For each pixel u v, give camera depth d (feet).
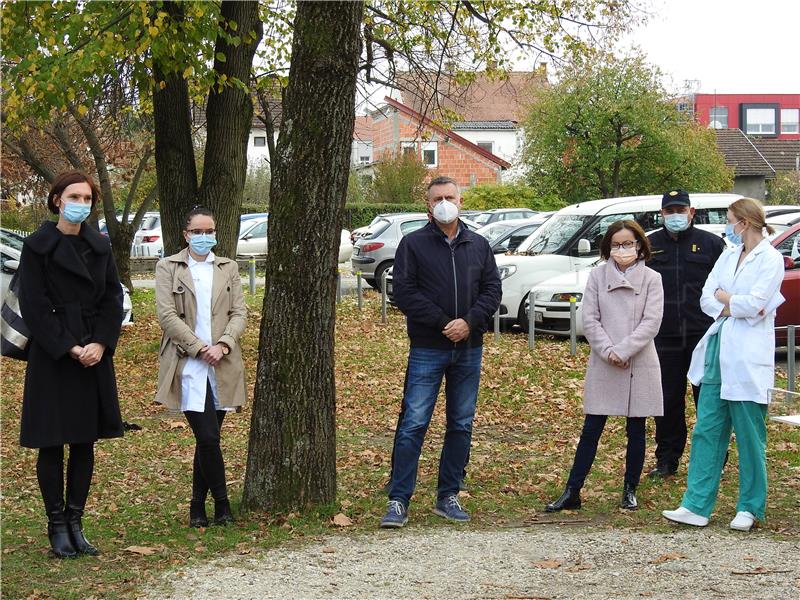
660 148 116.67
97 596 17.39
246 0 43.29
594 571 18.52
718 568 18.47
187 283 21.84
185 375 21.70
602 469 27.43
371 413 37.14
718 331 21.97
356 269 77.46
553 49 54.80
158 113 45.03
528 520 22.65
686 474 26.45
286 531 21.56
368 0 52.90
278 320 22.49
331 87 21.71
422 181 152.35
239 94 44.91
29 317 19.29
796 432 31.09
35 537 22.02
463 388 22.54
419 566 18.98
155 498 25.63
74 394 19.75
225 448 31.68
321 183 22.09
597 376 23.47
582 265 53.01
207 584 17.95
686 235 25.93
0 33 39.88
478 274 22.21
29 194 98.02
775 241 44.96
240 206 46.09
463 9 53.31
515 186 132.87
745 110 176.65
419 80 55.57
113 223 75.77
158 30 37.63
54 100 39.55
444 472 22.85
